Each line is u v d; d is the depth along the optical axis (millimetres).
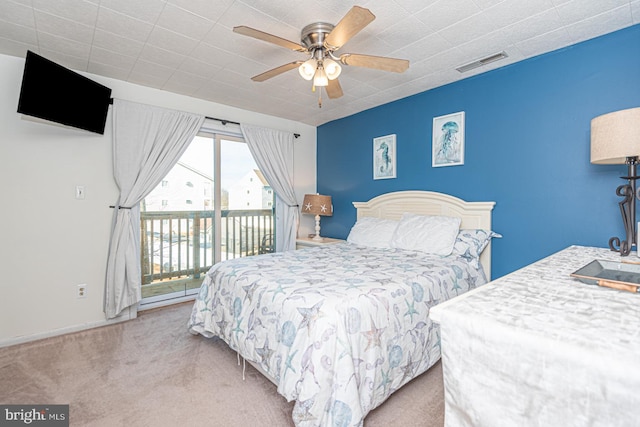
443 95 3047
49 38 2188
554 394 580
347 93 3270
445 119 3033
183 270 3482
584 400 547
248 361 1938
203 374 1973
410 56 2439
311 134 4625
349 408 1303
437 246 2613
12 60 2404
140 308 3174
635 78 1987
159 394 1759
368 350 1452
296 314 1515
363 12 1461
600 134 1554
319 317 1429
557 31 2078
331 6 1822
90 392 1771
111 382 1873
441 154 3070
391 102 3555
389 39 2191
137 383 1865
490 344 667
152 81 2947
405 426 1489
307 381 1351
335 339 1381
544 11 1862
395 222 3209
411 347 1687
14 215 2420
